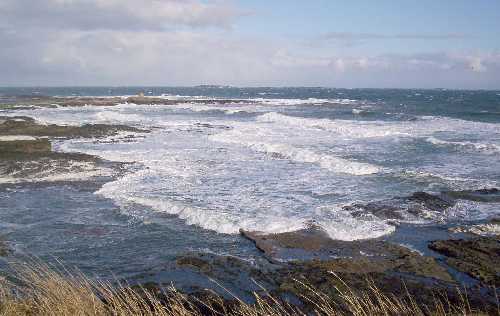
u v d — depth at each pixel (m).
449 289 7.23
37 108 54.12
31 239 10.10
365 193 13.61
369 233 10.08
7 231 10.65
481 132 28.05
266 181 15.40
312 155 19.27
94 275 8.16
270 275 7.96
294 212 11.73
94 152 21.33
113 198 13.44
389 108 52.78
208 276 8.00
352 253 8.95
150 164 18.59
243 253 9.12
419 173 15.72
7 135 27.08
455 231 10.20
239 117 43.31
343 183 14.95
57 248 9.55
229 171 17.16
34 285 6.57
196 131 30.38
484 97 88.56
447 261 8.48
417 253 8.84
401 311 6.37
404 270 8.05
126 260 8.85
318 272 7.98
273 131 29.69
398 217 11.23
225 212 11.72
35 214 12.01
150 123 36.00
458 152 20.78
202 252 9.19
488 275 7.71
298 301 6.89
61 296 5.70
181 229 10.67
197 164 18.58
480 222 10.79
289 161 19.12
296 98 94.75
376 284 7.43
